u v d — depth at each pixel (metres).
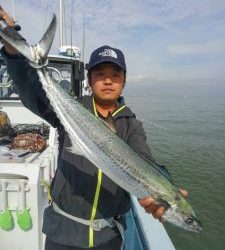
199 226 0.92
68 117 0.89
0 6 0.86
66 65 2.22
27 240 1.31
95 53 0.96
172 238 3.39
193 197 4.73
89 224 0.89
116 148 0.88
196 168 6.34
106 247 0.92
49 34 0.89
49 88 0.89
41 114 0.95
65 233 0.88
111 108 1.00
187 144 8.81
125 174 0.87
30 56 0.87
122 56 0.97
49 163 1.40
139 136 0.98
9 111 2.15
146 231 1.37
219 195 4.80
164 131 11.30
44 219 0.93
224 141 9.40
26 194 1.28
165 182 0.90
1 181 1.27
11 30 0.86
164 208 0.89
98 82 0.96
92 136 0.88
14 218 1.30
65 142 0.93
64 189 0.90
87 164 0.90
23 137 1.62
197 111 22.06
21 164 1.32
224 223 3.89
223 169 6.26
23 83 0.90
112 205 0.91
